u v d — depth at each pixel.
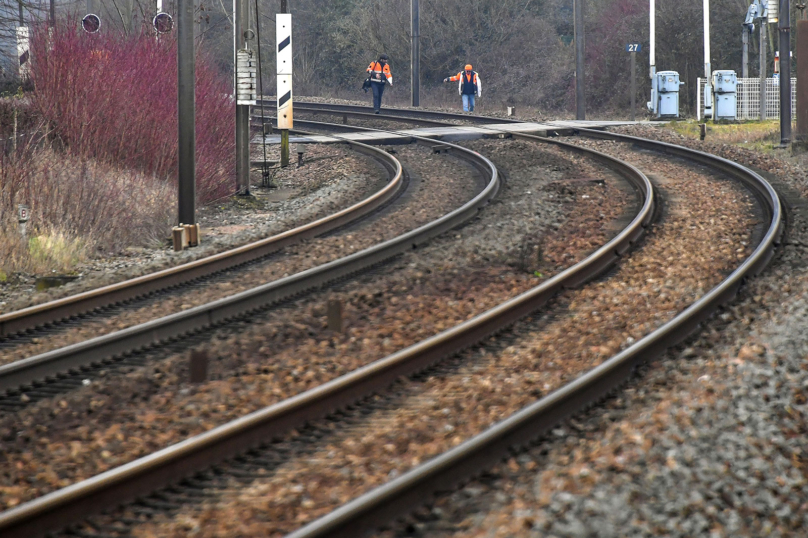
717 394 24.19
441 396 26.28
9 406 27.36
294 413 24.20
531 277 40.91
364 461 21.77
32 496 21.27
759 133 100.81
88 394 27.84
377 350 30.81
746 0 161.25
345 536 17.47
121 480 19.94
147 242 54.44
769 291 35.19
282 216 61.72
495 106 163.00
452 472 19.98
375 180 71.56
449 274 41.62
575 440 22.20
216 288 41.19
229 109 79.56
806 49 88.50
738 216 51.44
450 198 61.69
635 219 49.19
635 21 170.12
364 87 126.75
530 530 17.33
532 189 63.56
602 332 31.78
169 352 31.77
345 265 42.00
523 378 27.39
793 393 24.52
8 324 35.28
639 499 18.66
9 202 53.50
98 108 66.56
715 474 19.84
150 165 67.38
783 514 18.56
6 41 105.88
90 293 38.34
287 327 33.81
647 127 106.75
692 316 31.11
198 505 20.05
